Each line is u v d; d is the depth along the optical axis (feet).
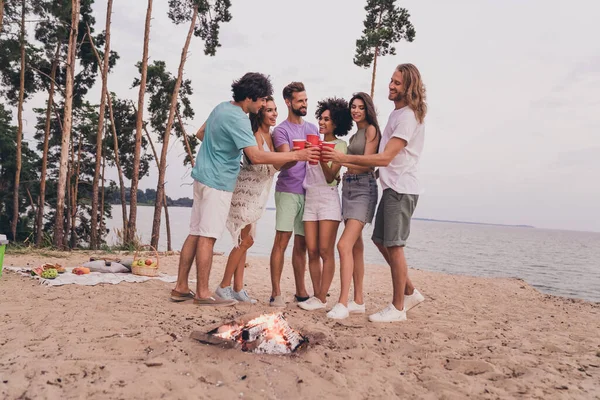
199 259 14.33
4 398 6.84
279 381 8.20
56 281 17.57
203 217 14.17
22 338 9.91
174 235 201.67
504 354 10.76
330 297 19.40
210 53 63.26
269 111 15.17
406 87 13.47
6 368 8.08
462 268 105.91
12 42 61.98
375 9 63.77
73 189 92.99
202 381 8.07
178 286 15.05
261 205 15.23
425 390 8.48
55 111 83.35
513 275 92.27
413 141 13.47
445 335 12.56
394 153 13.19
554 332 14.05
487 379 9.27
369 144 14.25
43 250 34.42
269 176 15.17
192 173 14.46
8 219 97.66
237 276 15.93
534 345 12.02
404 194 13.37
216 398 7.37
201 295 14.43
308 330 11.62
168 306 14.19
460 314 16.47
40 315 12.10
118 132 84.69
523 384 8.83
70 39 49.42
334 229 15.12
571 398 8.38
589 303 22.86
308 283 24.43
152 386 7.50
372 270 32.42
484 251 207.62
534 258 175.83
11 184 97.96
